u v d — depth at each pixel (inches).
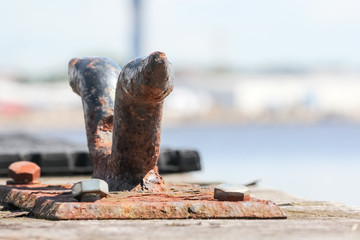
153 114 122.4
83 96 142.9
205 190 129.0
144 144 125.3
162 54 105.8
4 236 87.0
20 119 2514.8
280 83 3353.8
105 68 144.5
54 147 284.5
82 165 218.1
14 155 210.8
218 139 1221.1
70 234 88.2
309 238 84.7
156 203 105.5
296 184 316.5
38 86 2945.4
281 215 107.7
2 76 3021.7
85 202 105.4
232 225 97.1
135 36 2039.9
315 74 3614.7
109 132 140.3
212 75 3806.6
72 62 149.5
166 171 226.5
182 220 103.0
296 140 1151.6
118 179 127.6
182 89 3312.0
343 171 425.4
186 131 1854.1
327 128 2130.9
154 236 86.6
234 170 432.8
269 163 530.6
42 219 105.2
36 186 139.9
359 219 111.1
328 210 128.3
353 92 3339.1
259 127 2351.1
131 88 113.3
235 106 3257.9
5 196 132.0
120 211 103.4
